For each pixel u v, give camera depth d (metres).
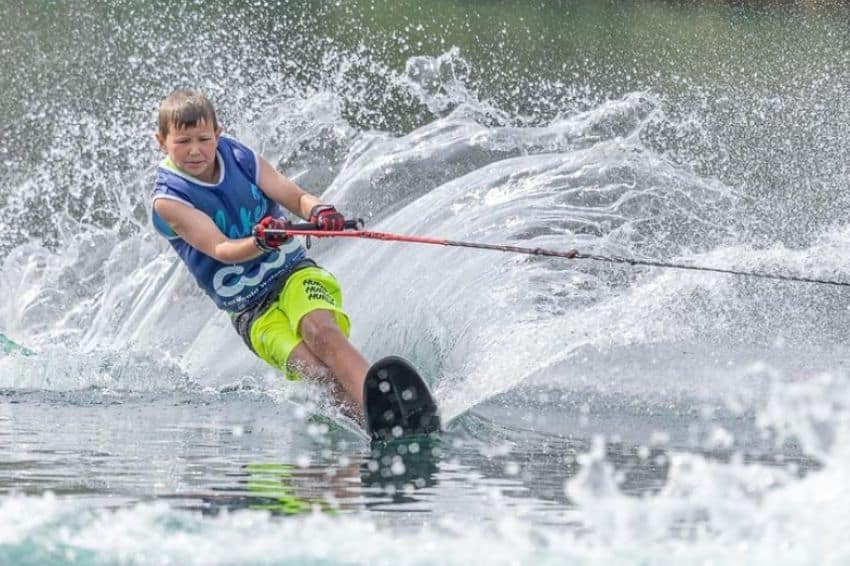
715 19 50.56
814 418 11.64
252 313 17.08
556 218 23.39
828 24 50.00
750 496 10.47
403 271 20.48
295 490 11.70
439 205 22.66
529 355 17.92
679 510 10.55
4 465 12.70
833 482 10.52
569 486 10.62
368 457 13.61
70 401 17.47
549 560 9.16
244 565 9.00
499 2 51.06
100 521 10.10
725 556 9.16
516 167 24.64
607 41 48.00
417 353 19.00
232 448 14.05
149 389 18.55
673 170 27.17
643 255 25.25
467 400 16.69
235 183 17.02
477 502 11.23
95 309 23.86
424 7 47.31
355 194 25.70
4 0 43.19
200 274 17.12
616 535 9.90
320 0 42.09
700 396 17.03
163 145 16.86
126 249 23.38
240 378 19.39
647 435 14.89
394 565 9.05
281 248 17.05
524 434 15.00
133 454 13.52
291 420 16.12
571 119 31.78
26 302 24.25
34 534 9.62
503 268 20.77
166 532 9.79
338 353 15.95
